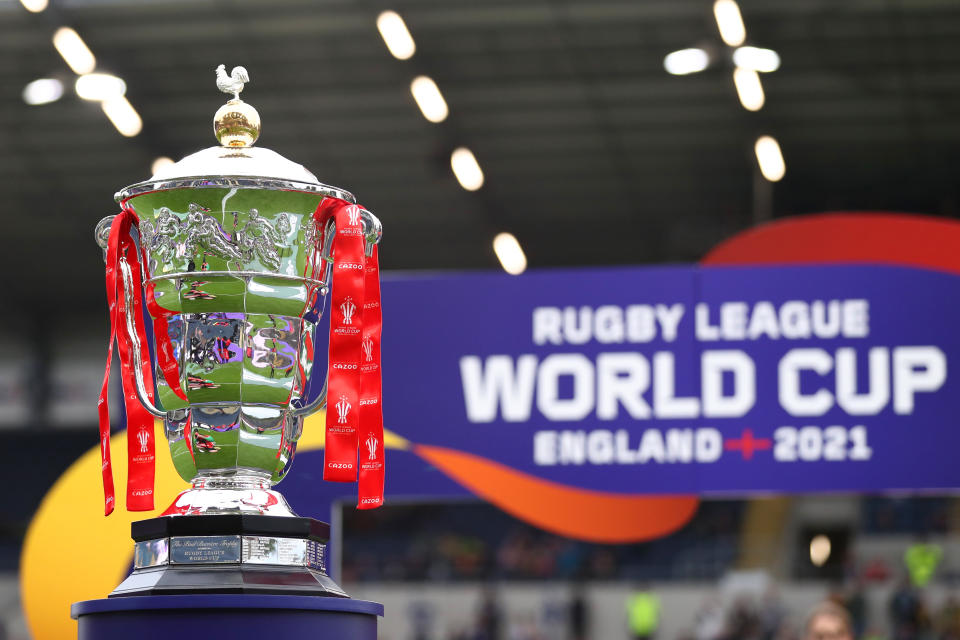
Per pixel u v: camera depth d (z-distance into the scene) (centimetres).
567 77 2253
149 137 2455
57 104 2359
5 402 3288
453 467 557
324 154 2542
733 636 2334
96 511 504
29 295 3259
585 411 557
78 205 2789
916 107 2339
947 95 2284
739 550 2602
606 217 2795
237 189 210
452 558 2680
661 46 2134
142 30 2142
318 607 193
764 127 2391
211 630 189
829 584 2406
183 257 211
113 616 191
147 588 195
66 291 3244
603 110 2366
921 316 551
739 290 557
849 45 2127
